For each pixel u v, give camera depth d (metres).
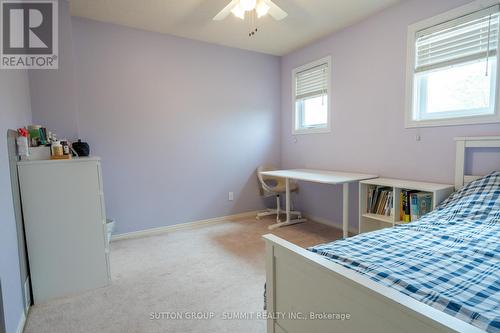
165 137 3.45
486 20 2.13
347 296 0.90
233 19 2.98
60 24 2.55
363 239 1.48
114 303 1.92
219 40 3.60
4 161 1.59
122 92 3.16
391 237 1.51
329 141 3.57
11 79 1.86
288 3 2.67
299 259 1.09
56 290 2.00
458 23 2.27
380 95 2.92
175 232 3.46
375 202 2.73
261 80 4.13
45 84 2.51
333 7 2.76
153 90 3.34
